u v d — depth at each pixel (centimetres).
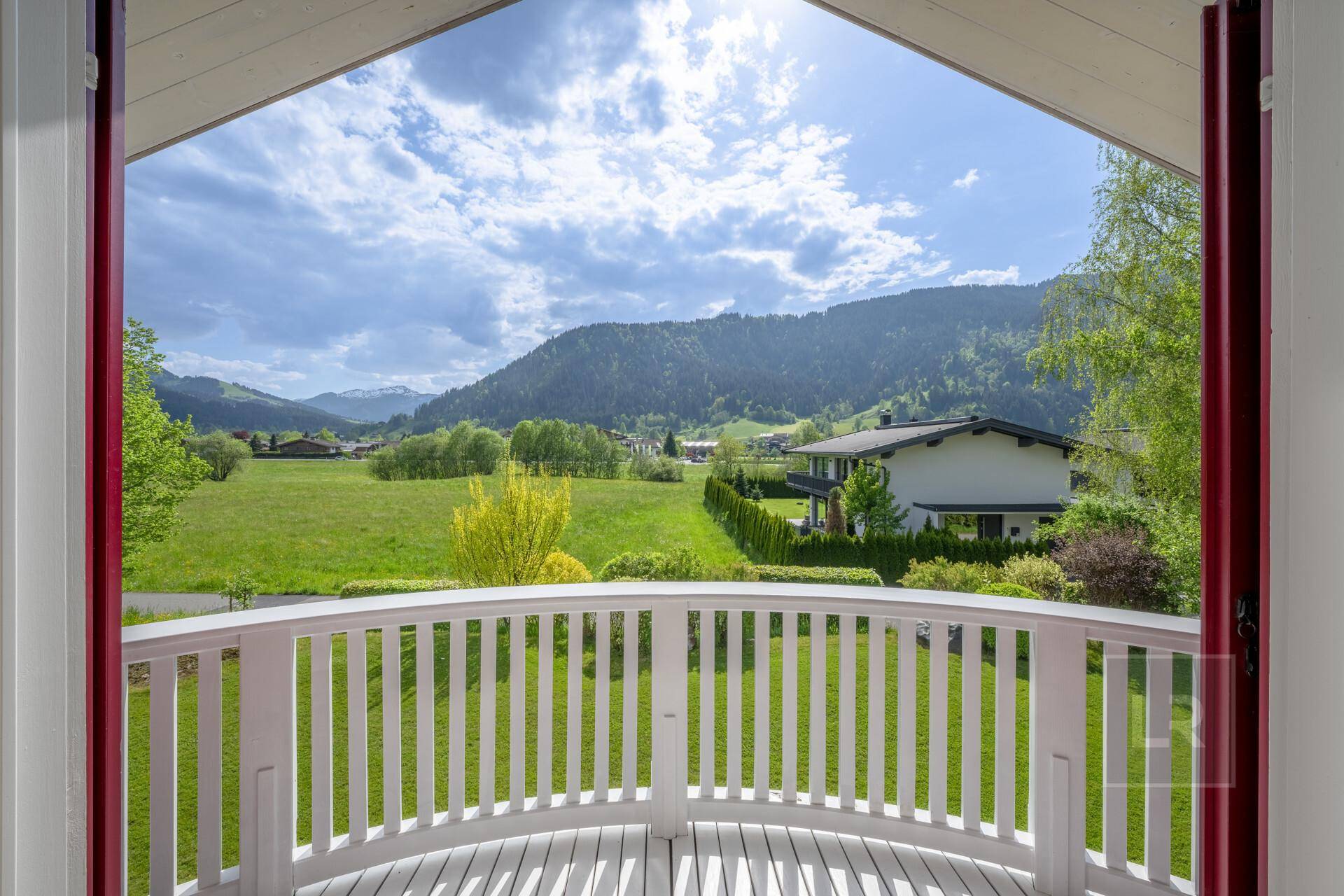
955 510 1475
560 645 697
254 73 194
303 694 523
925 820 222
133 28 169
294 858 198
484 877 208
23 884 75
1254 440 103
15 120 74
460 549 923
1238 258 103
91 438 88
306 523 1405
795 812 230
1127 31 167
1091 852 195
